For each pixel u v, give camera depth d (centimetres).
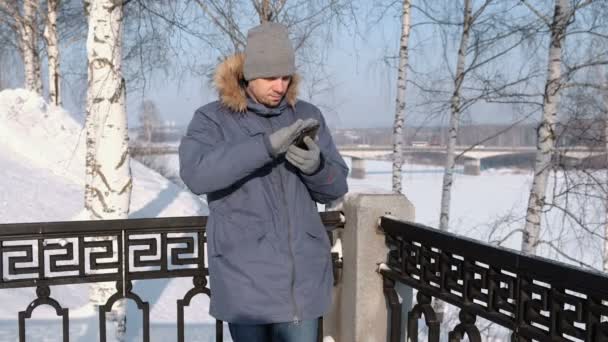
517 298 165
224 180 165
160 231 238
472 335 187
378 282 248
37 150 1316
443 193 1002
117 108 551
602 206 761
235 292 176
